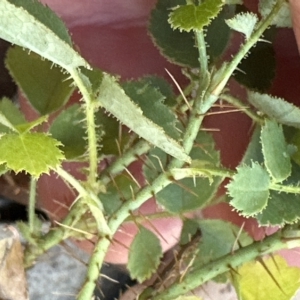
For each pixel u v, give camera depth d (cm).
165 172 16
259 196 14
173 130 15
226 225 20
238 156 24
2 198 25
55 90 18
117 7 26
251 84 19
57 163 12
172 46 18
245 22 14
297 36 16
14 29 11
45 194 23
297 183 15
